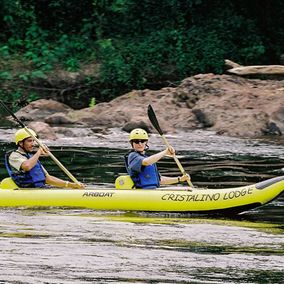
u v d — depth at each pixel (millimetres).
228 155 29547
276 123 36188
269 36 50500
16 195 20234
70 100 45500
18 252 15000
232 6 50438
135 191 20000
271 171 26094
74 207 19969
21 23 49719
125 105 40375
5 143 32188
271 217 19484
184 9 49781
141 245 15953
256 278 13688
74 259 14617
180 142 33188
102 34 49656
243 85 40875
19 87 45562
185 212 19656
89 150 30531
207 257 15062
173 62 47500
